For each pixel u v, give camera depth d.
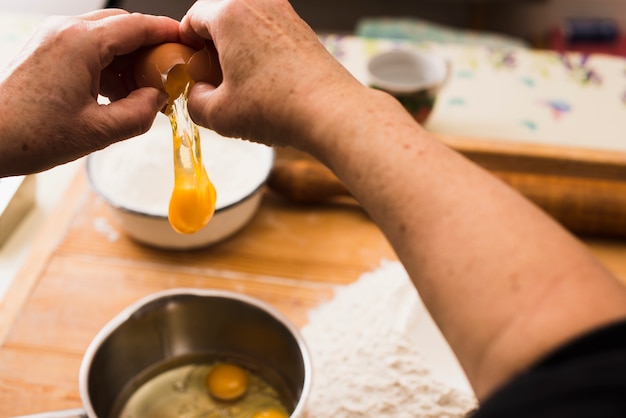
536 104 1.06
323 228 0.89
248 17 0.52
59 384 0.72
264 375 0.72
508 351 0.40
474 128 1.02
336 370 0.71
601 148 1.00
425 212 0.44
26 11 1.04
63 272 0.82
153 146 0.86
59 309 0.79
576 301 0.40
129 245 0.85
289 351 0.69
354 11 1.90
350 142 0.47
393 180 0.45
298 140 0.50
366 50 1.13
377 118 0.47
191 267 0.83
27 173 0.58
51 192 0.92
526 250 0.42
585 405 0.33
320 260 0.85
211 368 0.72
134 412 0.70
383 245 0.87
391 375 0.69
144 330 0.70
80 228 0.87
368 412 0.68
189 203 0.61
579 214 0.87
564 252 0.41
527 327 0.40
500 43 1.48
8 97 0.55
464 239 0.43
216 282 0.82
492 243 0.42
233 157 0.87
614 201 0.86
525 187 0.87
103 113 0.57
